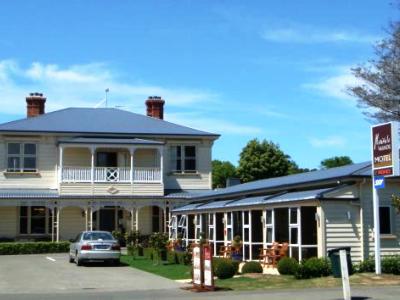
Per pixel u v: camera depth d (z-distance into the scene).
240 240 28.16
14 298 17.23
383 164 20.27
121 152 43.09
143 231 42.81
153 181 41.69
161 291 18.75
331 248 21.83
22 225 41.00
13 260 32.03
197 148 44.12
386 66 39.59
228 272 21.58
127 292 18.59
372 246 22.22
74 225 41.62
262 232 28.20
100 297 17.30
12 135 41.19
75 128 42.34
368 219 22.34
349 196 22.28
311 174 27.98
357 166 24.39
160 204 41.44
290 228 23.88
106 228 42.50
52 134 41.56
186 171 43.81
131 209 41.03
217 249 31.59
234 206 28.61
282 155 69.44
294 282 19.72
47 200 39.75
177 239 33.91
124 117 45.72
